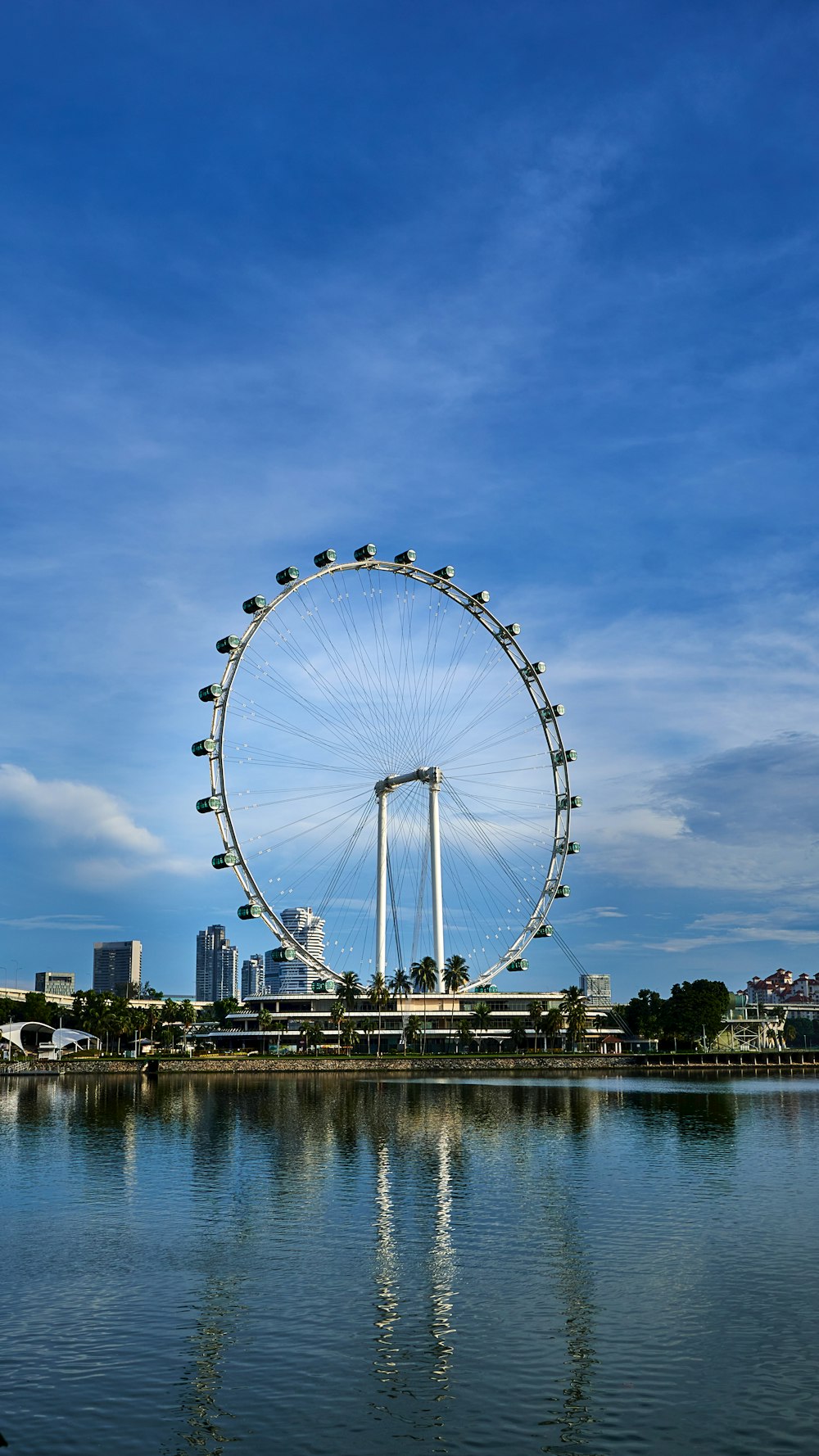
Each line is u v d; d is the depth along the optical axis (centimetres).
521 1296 4906
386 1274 5309
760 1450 3359
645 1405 3694
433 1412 3653
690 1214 6706
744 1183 7888
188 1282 5216
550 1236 6119
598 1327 4481
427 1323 4544
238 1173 8525
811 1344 4253
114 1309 4775
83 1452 3381
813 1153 9644
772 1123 12531
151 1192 7681
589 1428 3522
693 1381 3894
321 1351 4228
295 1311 4728
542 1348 4241
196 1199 7406
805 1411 3638
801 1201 7169
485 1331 4441
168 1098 16338
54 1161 9306
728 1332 4400
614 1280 5159
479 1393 3809
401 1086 19375
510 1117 13188
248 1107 14625
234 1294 4997
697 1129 11738
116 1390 3866
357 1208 7012
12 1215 6869
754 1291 4956
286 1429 3538
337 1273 5338
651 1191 7581
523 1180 8081
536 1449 3378
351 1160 9281
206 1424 3572
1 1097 16638
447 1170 8612
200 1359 4159
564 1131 11594
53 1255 5756
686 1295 4894
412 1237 6134
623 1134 11262
